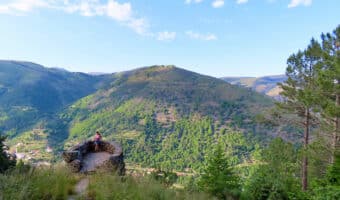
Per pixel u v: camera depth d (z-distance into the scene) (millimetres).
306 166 20297
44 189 5422
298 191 12695
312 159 18891
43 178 5883
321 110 18797
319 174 20281
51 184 5871
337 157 11297
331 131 18109
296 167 22672
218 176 17562
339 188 8969
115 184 6637
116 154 12094
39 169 6543
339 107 16203
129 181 7469
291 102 22891
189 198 8102
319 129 20078
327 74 17203
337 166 10711
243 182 18047
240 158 139875
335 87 16859
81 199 5676
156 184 7730
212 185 16906
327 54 18078
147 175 8711
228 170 18500
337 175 10383
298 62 22219
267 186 12828
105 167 10086
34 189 5016
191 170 143125
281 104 23469
